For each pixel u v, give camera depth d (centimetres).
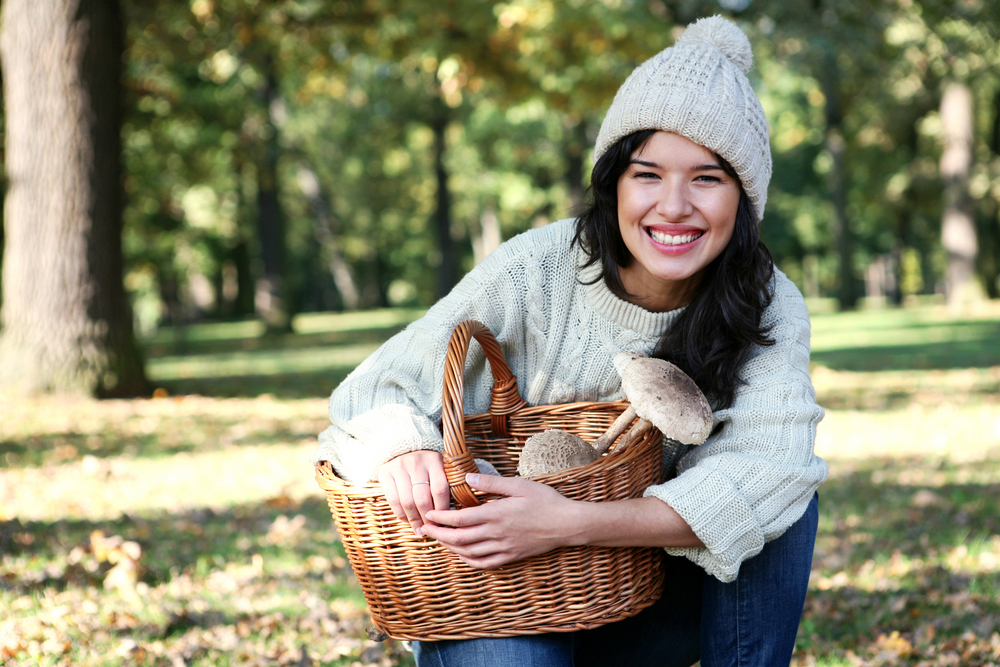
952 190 2297
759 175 171
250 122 1783
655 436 174
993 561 355
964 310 2208
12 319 820
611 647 194
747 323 175
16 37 822
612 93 1026
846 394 880
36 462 558
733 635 178
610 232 178
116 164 848
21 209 822
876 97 2245
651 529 161
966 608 304
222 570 346
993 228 2694
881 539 391
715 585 179
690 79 164
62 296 816
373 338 1888
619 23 909
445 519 156
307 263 4381
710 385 180
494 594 161
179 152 1631
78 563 339
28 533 385
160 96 1349
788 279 199
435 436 171
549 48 949
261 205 2166
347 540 171
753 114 168
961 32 1089
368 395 187
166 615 291
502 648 162
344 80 1266
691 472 168
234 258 3491
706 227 169
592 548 162
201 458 580
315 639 280
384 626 171
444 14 951
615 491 166
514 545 156
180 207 2183
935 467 540
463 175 2811
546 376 195
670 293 185
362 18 1059
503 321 193
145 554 358
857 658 265
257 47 1134
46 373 805
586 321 191
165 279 3119
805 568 180
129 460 570
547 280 191
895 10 1023
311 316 3594
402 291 5575
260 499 469
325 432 189
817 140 2980
